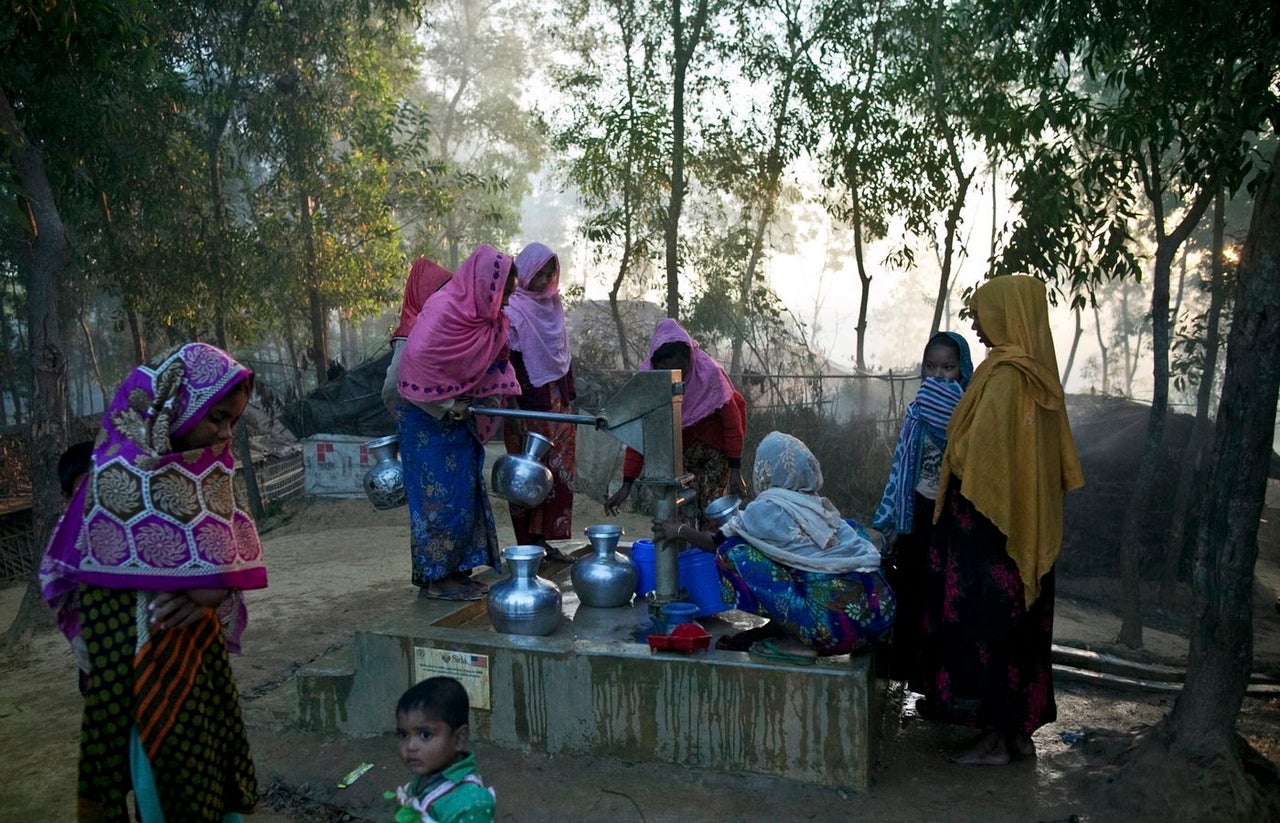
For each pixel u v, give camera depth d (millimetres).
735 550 4102
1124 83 7500
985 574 3971
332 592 7750
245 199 17547
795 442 4277
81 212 13594
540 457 5059
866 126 11016
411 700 2744
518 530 5805
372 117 16344
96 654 2736
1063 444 4004
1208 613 3809
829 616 3943
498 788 3916
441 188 18438
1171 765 3736
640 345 17109
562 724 4168
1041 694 4066
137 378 2811
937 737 4469
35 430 7168
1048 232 7887
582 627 4758
